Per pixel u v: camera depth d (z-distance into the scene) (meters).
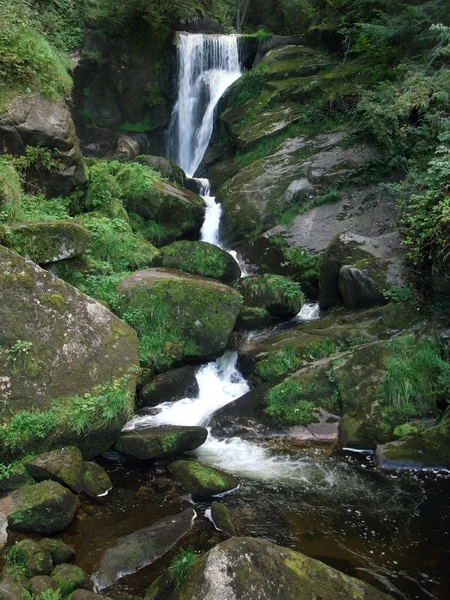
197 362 8.87
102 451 6.80
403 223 10.19
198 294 8.87
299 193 12.45
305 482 6.37
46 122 10.54
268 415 7.59
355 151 12.82
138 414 7.79
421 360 7.59
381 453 6.76
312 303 10.91
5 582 4.33
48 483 5.66
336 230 11.47
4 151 10.14
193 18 18.86
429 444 6.74
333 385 7.70
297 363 8.32
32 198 10.29
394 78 13.16
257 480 6.39
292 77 16.06
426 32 12.33
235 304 8.94
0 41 10.34
